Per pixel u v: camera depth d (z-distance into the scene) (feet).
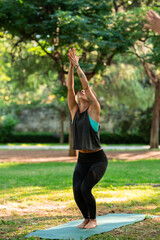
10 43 59.67
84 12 47.98
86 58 54.03
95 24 45.52
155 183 30.58
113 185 29.19
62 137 117.39
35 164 52.31
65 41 46.88
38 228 15.83
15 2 45.21
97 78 69.26
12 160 60.59
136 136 119.44
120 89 84.74
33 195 25.30
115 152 74.74
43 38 47.29
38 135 127.03
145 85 89.40
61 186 29.68
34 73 68.64
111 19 47.96
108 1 47.55
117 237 13.76
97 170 14.64
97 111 14.69
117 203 21.34
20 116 134.92
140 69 79.36
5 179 35.65
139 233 14.24
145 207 19.84
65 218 17.93
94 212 15.10
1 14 44.14
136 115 119.55
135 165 46.91
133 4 49.55
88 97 14.69
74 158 61.67
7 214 19.27
